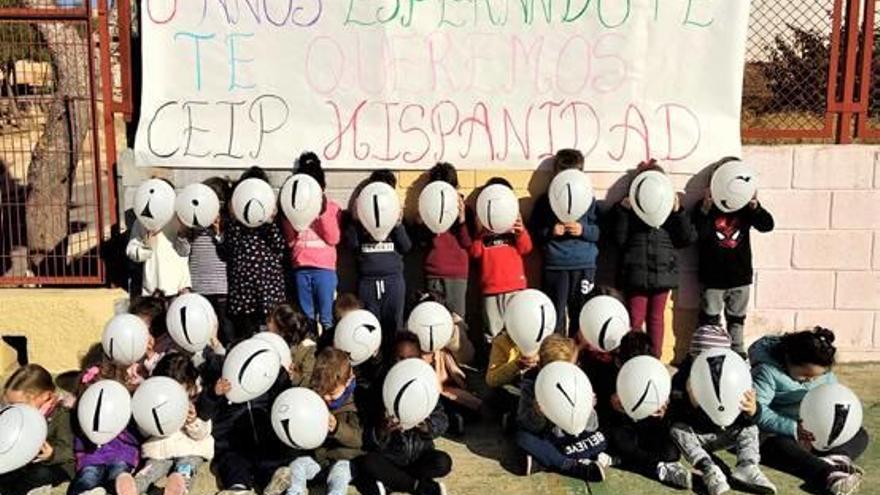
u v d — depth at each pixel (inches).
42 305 239.3
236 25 242.2
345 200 248.4
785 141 251.6
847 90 247.6
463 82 244.4
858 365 252.4
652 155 246.4
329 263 239.3
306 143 245.8
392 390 178.5
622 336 203.2
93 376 201.3
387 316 239.8
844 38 247.4
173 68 243.8
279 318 213.0
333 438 183.3
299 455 184.9
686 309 250.5
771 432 194.7
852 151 245.6
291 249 240.1
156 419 175.6
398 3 240.8
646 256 237.0
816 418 179.0
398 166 246.4
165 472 183.6
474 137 246.1
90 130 261.9
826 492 181.0
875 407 222.8
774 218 249.0
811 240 249.8
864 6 244.1
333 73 243.8
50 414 182.9
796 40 256.5
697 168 246.2
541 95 245.3
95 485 175.6
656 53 243.8
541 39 242.8
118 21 246.1
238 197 227.3
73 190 282.5
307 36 242.4
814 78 254.8
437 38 242.7
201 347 210.2
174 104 244.8
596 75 244.4
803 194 247.6
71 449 182.4
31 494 176.2
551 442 190.4
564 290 241.3
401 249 238.8
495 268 240.4
